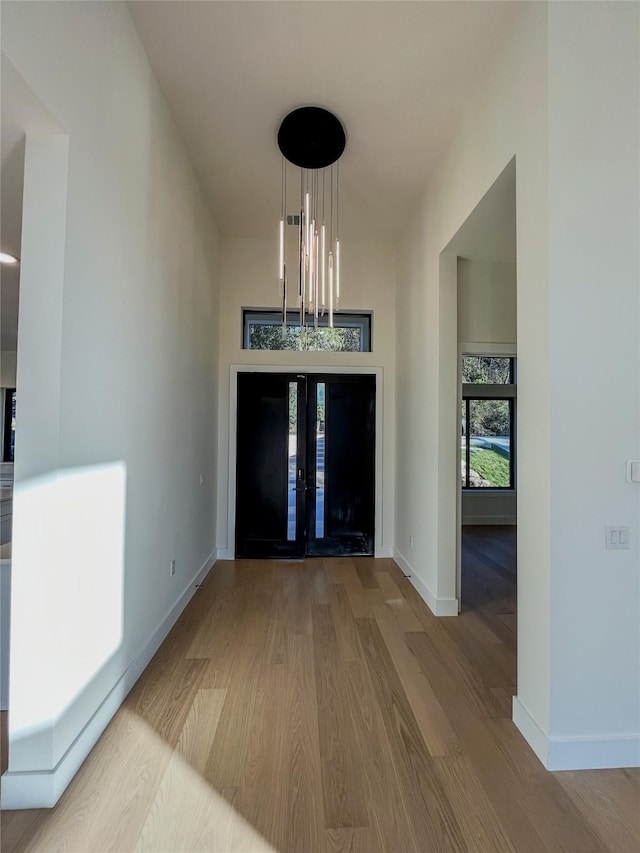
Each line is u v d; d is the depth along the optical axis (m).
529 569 1.93
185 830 1.43
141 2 2.05
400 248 4.55
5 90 1.35
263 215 4.17
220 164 3.37
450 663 2.55
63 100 1.54
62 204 1.57
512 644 2.79
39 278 1.56
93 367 1.81
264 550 4.70
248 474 4.71
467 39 2.24
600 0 1.85
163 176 2.70
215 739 1.87
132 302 2.23
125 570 2.16
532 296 1.93
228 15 2.13
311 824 1.46
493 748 1.85
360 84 2.55
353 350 4.93
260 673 2.41
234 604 3.42
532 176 1.94
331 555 4.77
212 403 4.34
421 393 3.78
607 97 1.84
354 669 2.46
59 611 1.56
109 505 1.98
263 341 4.86
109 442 1.97
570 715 1.76
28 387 1.55
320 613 3.27
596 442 1.80
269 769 1.70
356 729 1.95
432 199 3.46
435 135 2.99
